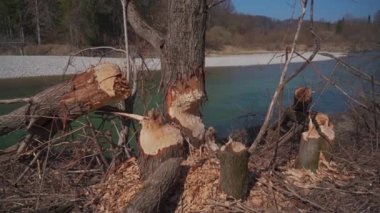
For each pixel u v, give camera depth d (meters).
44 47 33.25
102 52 6.61
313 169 4.69
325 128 4.93
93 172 4.72
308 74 16.58
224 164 3.96
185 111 4.66
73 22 26.83
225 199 3.97
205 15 4.66
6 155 4.82
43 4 36.75
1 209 3.93
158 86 5.26
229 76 21.22
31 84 17.45
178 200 3.96
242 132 6.72
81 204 4.08
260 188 4.17
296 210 3.90
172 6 4.62
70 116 4.44
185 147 4.52
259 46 39.50
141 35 5.10
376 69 8.59
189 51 4.62
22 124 4.62
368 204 4.04
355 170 4.84
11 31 38.50
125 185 4.18
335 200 4.10
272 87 16.38
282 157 5.14
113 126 5.57
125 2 5.12
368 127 6.26
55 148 5.16
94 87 4.30
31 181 4.51
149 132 4.25
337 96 11.72
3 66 22.64
